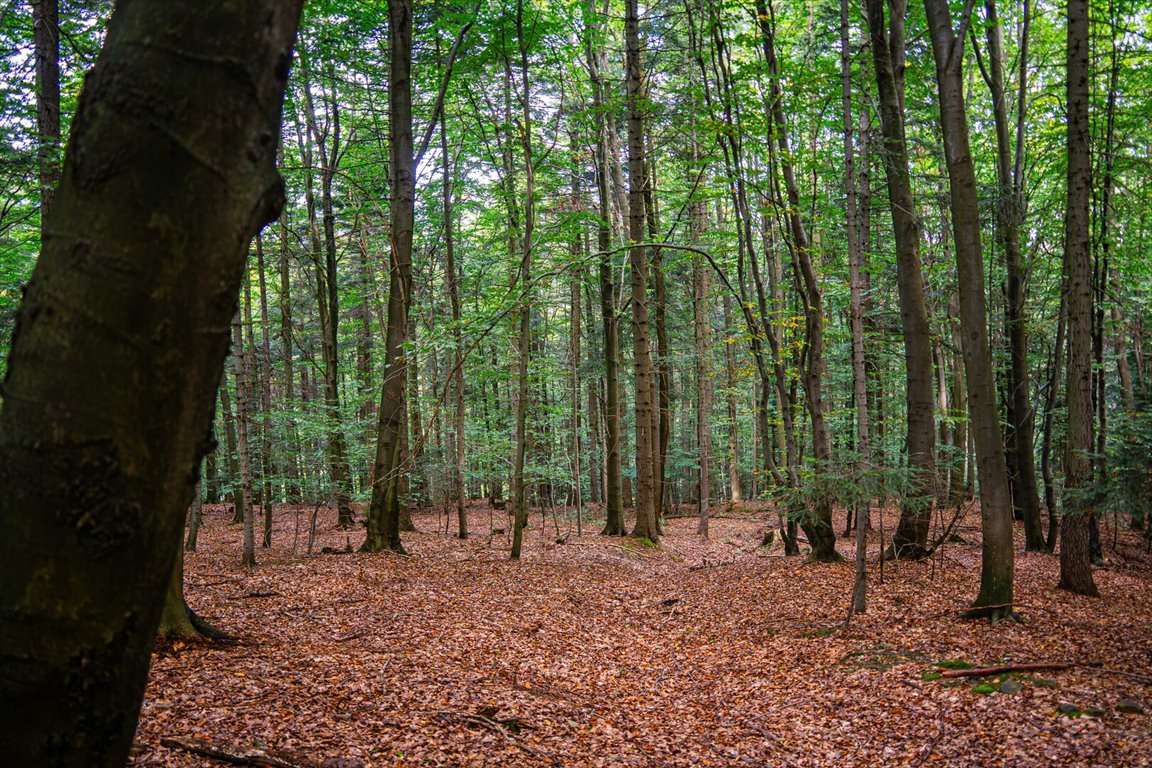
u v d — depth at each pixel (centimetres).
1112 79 1387
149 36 110
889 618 962
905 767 561
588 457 3005
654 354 2814
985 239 1586
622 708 739
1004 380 1867
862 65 1422
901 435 2231
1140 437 807
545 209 2088
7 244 1195
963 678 706
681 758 616
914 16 1591
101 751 112
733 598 1220
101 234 107
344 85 2083
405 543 1797
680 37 2172
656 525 2014
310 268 2511
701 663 904
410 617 1016
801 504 1290
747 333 1617
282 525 2227
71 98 1262
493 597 1195
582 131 2241
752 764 602
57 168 829
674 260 2259
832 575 1281
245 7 114
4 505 107
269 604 1027
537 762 571
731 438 3216
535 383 2400
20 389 108
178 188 108
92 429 105
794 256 1444
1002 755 543
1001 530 908
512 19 1584
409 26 1531
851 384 1998
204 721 558
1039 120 1934
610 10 2462
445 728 609
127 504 107
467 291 2427
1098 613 927
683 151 2077
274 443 1700
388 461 1573
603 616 1158
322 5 1692
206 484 2786
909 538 1390
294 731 564
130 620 111
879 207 1630
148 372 107
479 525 2436
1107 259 1521
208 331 114
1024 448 1538
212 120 111
